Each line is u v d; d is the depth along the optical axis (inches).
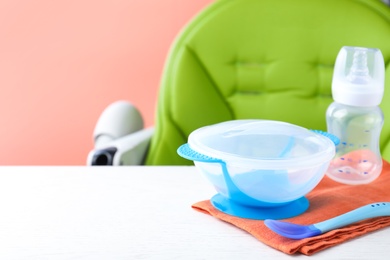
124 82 84.7
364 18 61.1
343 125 43.6
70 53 83.9
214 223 34.2
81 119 85.8
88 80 84.7
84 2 82.4
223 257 30.1
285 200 34.4
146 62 83.9
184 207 36.6
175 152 61.0
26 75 84.6
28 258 29.8
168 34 82.7
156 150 60.7
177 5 81.8
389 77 59.2
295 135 35.4
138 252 30.5
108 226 33.6
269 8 62.2
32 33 83.4
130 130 64.3
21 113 85.7
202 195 38.7
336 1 61.8
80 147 86.4
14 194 38.1
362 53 39.4
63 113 85.7
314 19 61.8
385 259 30.2
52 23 83.0
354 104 39.9
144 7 82.1
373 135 43.6
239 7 62.5
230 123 37.3
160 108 62.3
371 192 38.7
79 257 29.9
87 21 82.9
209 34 62.5
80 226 33.5
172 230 33.2
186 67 62.0
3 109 85.5
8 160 86.2
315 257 30.2
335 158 42.8
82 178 41.5
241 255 30.3
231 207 35.3
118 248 30.9
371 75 39.8
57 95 85.2
